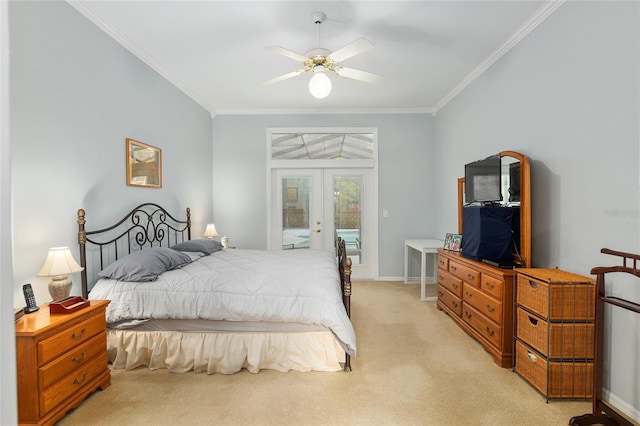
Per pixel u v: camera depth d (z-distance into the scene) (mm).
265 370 2336
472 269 2865
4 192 390
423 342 2828
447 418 1827
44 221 2092
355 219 5203
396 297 4191
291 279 2398
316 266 2787
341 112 5020
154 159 3391
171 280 2355
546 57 2488
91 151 2504
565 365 1966
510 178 2762
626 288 1853
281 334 2328
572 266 2242
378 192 5070
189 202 4250
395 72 3596
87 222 2469
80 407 1916
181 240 4016
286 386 2139
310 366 2312
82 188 2412
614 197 1924
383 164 5055
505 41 2914
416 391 2086
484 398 2014
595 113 2047
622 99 1865
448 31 2752
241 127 5047
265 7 2414
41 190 2070
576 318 1959
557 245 2381
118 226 2820
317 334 2320
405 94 4324
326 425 1773
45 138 2098
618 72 1886
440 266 3660
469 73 3623
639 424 1776
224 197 5082
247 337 2324
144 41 2908
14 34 1888
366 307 3781
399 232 5090
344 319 2223
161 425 1771
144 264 2389
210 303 2262
